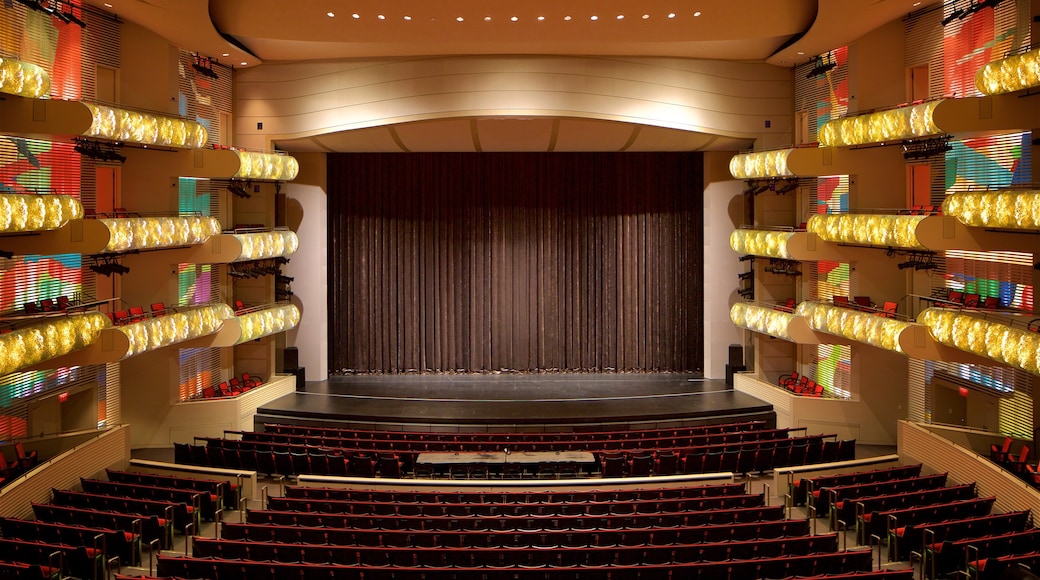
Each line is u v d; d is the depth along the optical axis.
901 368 22.73
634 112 24.94
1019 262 18.19
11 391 18.55
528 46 23.69
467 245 28.88
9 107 16.47
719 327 27.69
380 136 25.91
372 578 12.06
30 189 18.66
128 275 22.16
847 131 20.28
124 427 19.03
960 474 17.34
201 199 24.25
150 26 21.27
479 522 14.48
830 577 11.66
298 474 19.03
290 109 25.48
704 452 19.62
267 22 21.73
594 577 12.10
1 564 11.49
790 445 19.83
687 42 23.45
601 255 28.98
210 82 24.55
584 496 16.41
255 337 23.81
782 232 23.30
